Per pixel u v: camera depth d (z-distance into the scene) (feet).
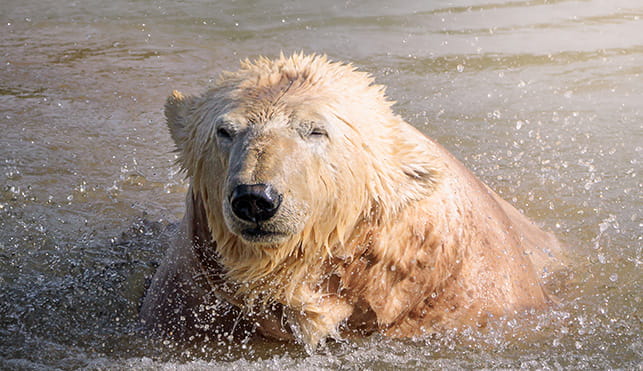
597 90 85.10
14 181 66.18
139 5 121.90
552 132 74.95
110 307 48.70
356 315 39.58
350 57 96.78
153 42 104.63
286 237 32.86
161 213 62.44
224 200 32.96
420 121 77.87
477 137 74.23
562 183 65.21
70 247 56.65
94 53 100.32
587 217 59.93
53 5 122.31
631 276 51.60
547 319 44.29
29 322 47.01
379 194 36.17
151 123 78.84
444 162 40.98
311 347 40.81
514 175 66.59
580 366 41.29
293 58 38.50
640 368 41.19
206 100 38.04
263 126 33.42
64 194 64.80
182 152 39.27
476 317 40.45
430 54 97.81
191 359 42.55
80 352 43.83
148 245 57.06
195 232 38.63
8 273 52.75
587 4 116.98
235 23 112.06
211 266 38.78
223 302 40.29
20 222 59.82
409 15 114.42
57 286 51.26
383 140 37.09
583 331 44.68
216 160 34.68
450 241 38.73
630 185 64.64
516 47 99.76
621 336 44.29
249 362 41.88
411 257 37.83
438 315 40.01
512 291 41.88
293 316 39.58
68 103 83.51
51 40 105.70
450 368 40.34
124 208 63.00
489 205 44.11
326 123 34.12
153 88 88.17
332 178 34.27
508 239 43.62
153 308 44.04
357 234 36.63
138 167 70.13
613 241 56.49
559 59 94.89
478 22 110.63
